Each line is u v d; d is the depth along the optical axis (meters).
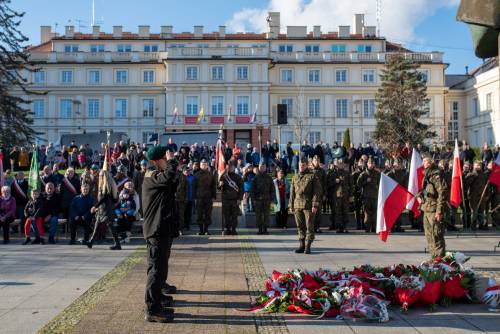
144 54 57.75
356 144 58.03
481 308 6.80
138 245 13.29
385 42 62.97
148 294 6.20
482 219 16.30
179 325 6.02
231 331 5.79
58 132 57.16
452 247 12.38
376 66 58.25
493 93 54.84
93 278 8.77
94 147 42.50
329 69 58.34
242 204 18.88
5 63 37.34
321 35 64.19
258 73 55.34
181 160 22.11
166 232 6.29
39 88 57.03
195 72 55.19
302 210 11.54
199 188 15.50
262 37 63.31
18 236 15.23
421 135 46.31
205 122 54.91
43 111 57.22
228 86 55.00
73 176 15.62
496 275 8.84
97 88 57.19
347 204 16.14
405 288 6.69
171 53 55.06
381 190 9.47
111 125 57.31
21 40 38.09
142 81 57.50
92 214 13.47
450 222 15.93
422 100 48.94
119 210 13.67
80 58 57.34
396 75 50.34
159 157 6.50
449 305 6.87
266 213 15.63
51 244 13.49
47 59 57.19
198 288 7.98
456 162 12.97
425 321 6.18
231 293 7.64
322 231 16.34
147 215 6.34
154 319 6.13
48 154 31.70
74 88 57.16
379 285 6.93
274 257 10.98
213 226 18.02
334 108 58.25
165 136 35.88
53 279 8.68
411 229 16.70
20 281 8.51
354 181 17.34
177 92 54.94
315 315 6.44
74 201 13.54
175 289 7.67
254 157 26.52
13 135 36.62
